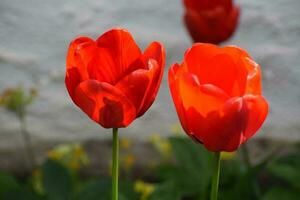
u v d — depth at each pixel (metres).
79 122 1.92
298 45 2.22
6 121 1.88
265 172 1.58
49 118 1.93
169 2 2.37
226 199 1.31
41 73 2.13
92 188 1.25
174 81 0.86
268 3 2.34
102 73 0.89
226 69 0.88
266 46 2.23
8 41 2.26
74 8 2.37
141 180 1.68
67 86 0.89
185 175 1.36
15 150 1.78
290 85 2.11
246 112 0.85
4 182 1.34
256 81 0.86
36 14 2.34
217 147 0.87
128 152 1.75
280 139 1.83
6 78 2.10
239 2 2.35
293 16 2.29
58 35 2.29
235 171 1.37
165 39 2.24
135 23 2.33
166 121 1.94
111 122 0.88
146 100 0.88
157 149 1.75
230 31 1.28
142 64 0.89
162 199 1.17
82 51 0.88
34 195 1.26
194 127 0.86
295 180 1.33
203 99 0.85
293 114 1.99
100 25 2.33
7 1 2.37
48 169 1.28
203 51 0.88
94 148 1.76
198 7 1.28
